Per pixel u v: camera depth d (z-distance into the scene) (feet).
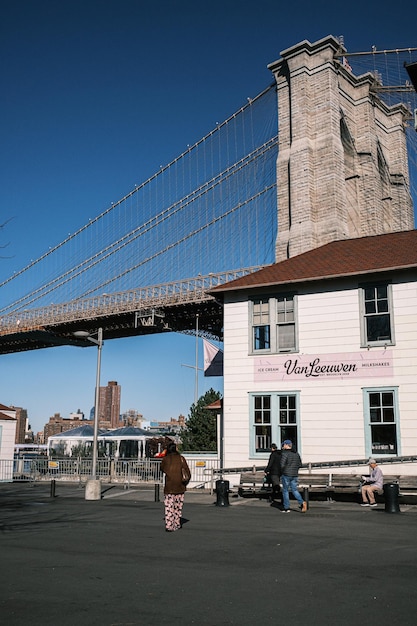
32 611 21.35
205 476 80.48
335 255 74.54
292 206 148.15
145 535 38.29
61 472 96.02
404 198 170.60
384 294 64.54
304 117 151.84
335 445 63.36
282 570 27.86
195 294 181.47
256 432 68.49
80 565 29.12
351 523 43.19
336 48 156.66
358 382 63.52
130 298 203.51
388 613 21.11
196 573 27.35
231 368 70.90
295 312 68.33
